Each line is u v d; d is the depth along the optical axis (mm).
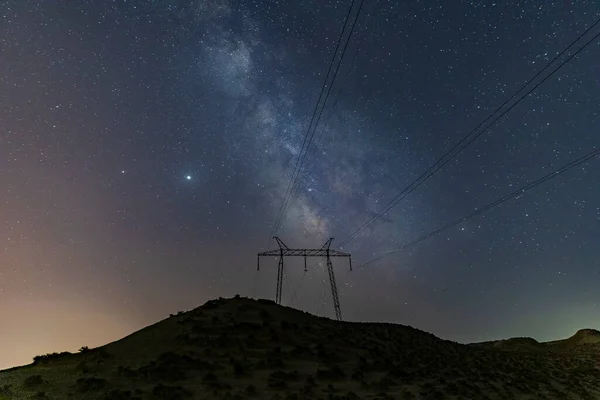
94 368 23688
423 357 36344
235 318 33594
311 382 23078
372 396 21656
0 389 20125
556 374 36219
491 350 51188
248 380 22656
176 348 27234
